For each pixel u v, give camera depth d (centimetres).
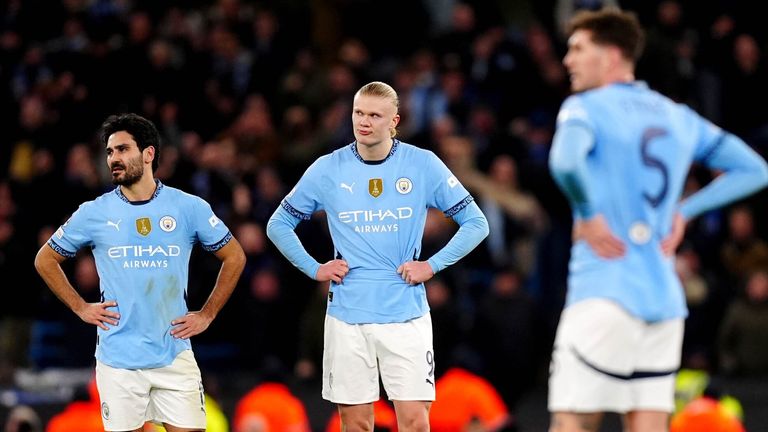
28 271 4978
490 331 4512
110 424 2428
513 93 5591
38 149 5516
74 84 5531
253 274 5025
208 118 5625
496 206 5044
